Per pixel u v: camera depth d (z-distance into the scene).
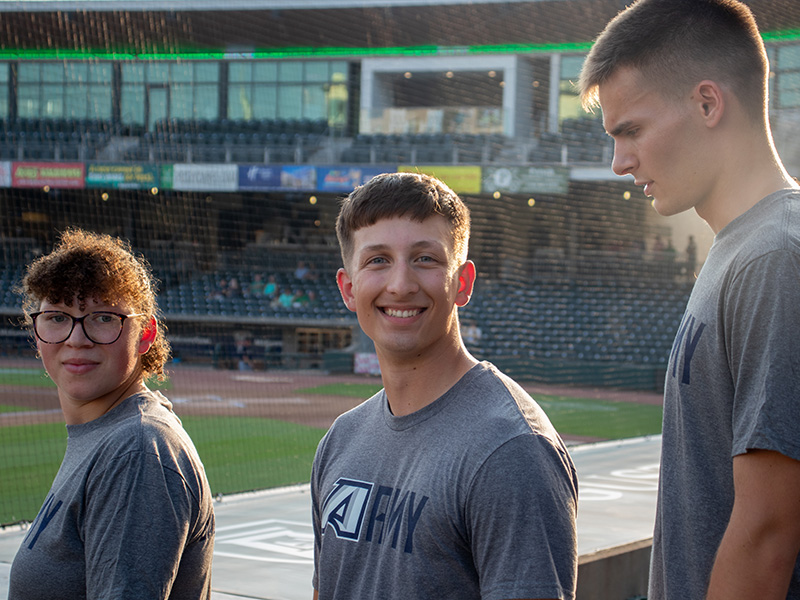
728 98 1.30
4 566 3.36
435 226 1.37
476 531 1.22
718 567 1.20
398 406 1.41
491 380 1.36
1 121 16.39
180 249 18.83
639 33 1.33
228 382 14.75
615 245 19.09
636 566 3.44
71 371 1.55
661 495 1.39
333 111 18.48
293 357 17.22
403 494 1.31
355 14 15.80
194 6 14.41
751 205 1.31
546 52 17.45
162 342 1.77
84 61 15.25
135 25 14.70
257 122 18.31
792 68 13.67
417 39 17.03
